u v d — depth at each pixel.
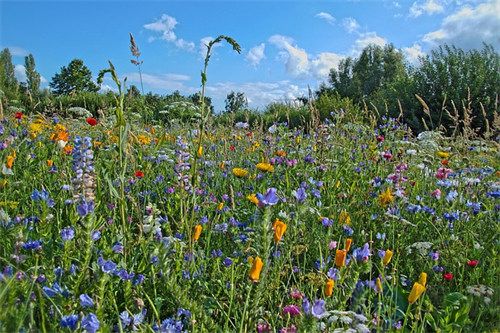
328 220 3.19
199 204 3.94
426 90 16.92
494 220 4.11
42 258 2.33
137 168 4.40
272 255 2.81
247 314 2.17
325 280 2.51
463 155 6.74
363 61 63.88
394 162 5.65
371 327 2.24
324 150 5.80
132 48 3.35
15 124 6.34
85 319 1.78
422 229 4.01
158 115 10.10
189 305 2.22
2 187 3.42
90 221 2.16
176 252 2.66
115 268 2.08
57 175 3.96
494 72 16.16
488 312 2.82
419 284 2.20
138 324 2.03
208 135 5.91
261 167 4.67
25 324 1.92
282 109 12.30
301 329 1.96
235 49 2.89
